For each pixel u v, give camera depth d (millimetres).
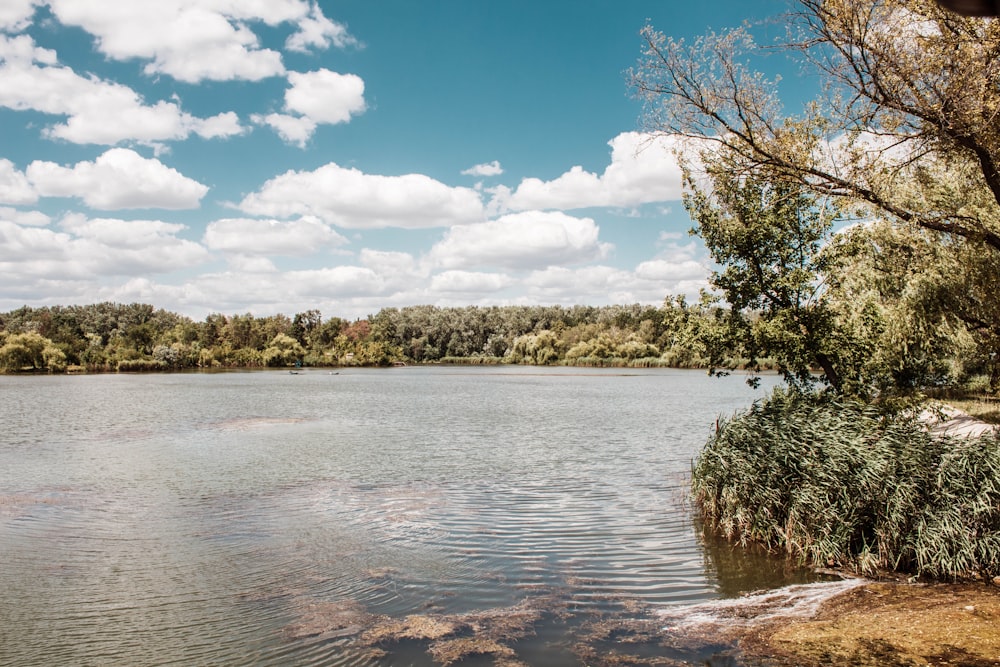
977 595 10742
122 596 11852
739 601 11258
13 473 23281
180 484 21406
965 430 19625
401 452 27953
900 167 12836
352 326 183625
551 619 10656
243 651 9688
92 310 191875
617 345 147250
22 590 12180
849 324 17844
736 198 18406
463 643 9773
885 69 11844
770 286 18203
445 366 158000
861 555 12500
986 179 12242
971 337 17734
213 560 13820
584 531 15703
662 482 21297
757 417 17703
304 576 12852
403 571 13070
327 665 9211
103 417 41312
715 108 14359
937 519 12023
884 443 13695
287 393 63875
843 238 17562
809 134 13477
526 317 189000
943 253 16266
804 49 12539
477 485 21172
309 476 22766
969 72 11141
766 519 14422
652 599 11469
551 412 45500
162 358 121500
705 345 19000
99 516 17438
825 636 9477
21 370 105062
